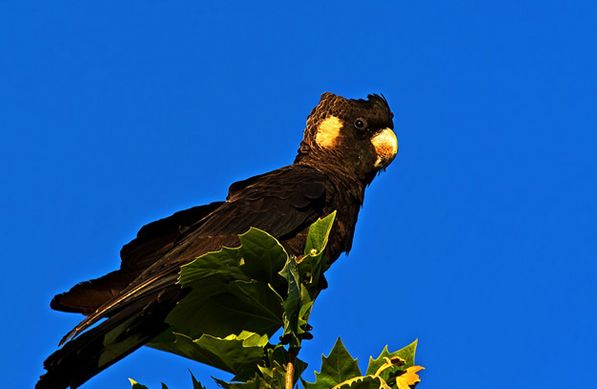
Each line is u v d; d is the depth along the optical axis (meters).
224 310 6.92
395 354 5.74
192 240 8.79
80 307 8.48
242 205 9.31
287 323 5.98
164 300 7.79
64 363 7.27
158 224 9.23
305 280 6.19
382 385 5.31
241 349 6.10
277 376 5.80
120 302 7.56
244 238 6.06
